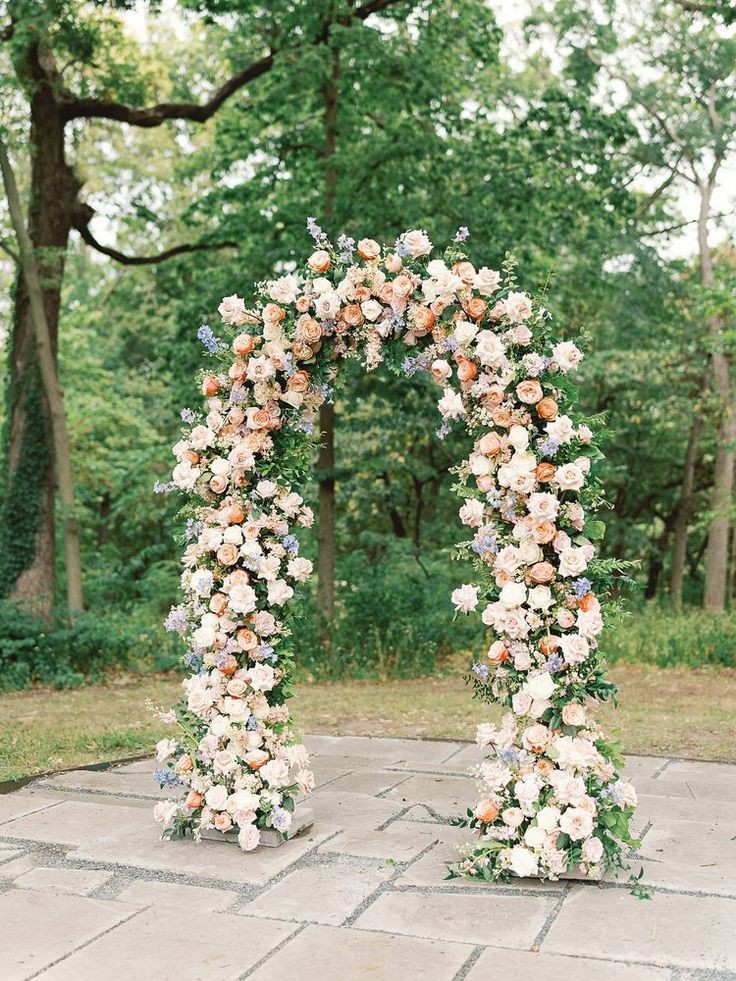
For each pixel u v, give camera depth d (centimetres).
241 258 1338
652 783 620
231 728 481
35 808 540
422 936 365
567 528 441
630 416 2219
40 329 1362
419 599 1333
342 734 801
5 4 1288
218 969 339
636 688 1136
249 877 425
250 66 1428
